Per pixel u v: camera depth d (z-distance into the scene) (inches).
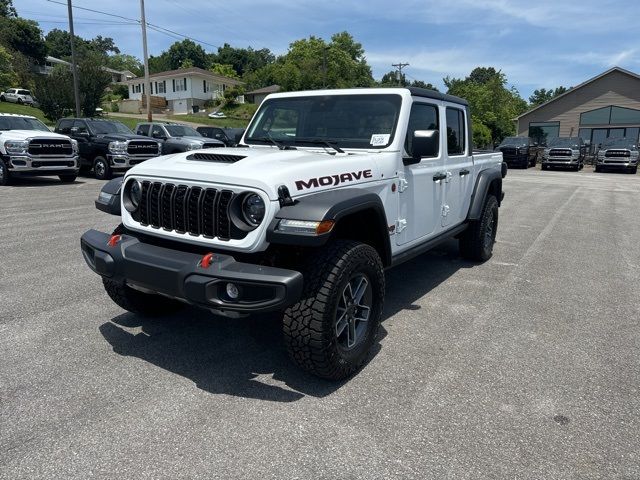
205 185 125.4
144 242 145.6
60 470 97.3
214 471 97.5
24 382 129.9
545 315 183.9
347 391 128.1
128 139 631.8
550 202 502.3
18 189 530.0
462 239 251.1
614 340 161.9
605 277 234.2
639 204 493.4
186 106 2672.2
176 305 177.6
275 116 184.9
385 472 97.7
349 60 2994.6
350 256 125.3
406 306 192.1
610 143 1063.0
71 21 1128.8
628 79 1337.4
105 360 142.8
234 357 146.4
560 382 133.9
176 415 116.3
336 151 158.9
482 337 163.2
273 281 110.3
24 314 175.6
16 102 1990.7
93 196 478.9
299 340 122.5
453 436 109.4
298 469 98.3
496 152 277.7
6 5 3265.3
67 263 240.1
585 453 104.3
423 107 180.9
